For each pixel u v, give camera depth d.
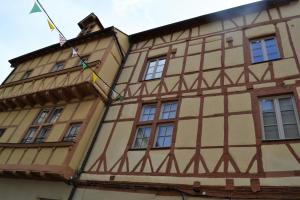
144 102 8.28
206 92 7.42
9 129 9.80
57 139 8.00
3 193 8.09
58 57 11.58
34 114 9.67
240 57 7.82
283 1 8.61
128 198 6.23
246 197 5.14
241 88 6.99
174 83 8.29
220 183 5.49
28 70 12.17
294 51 7.11
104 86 8.96
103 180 6.82
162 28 10.65
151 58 9.95
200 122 6.79
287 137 5.77
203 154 6.12
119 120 8.16
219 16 9.67
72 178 7.06
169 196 5.83
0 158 8.39
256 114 6.27
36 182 7.75
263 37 8.15
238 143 5.95
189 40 9.60
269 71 7.00
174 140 6.73
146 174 6.41
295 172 5.06
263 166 5.38
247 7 9.20
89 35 11.00
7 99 10.45
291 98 6.32
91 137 8.01
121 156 7.13
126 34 11.26
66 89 8.94
